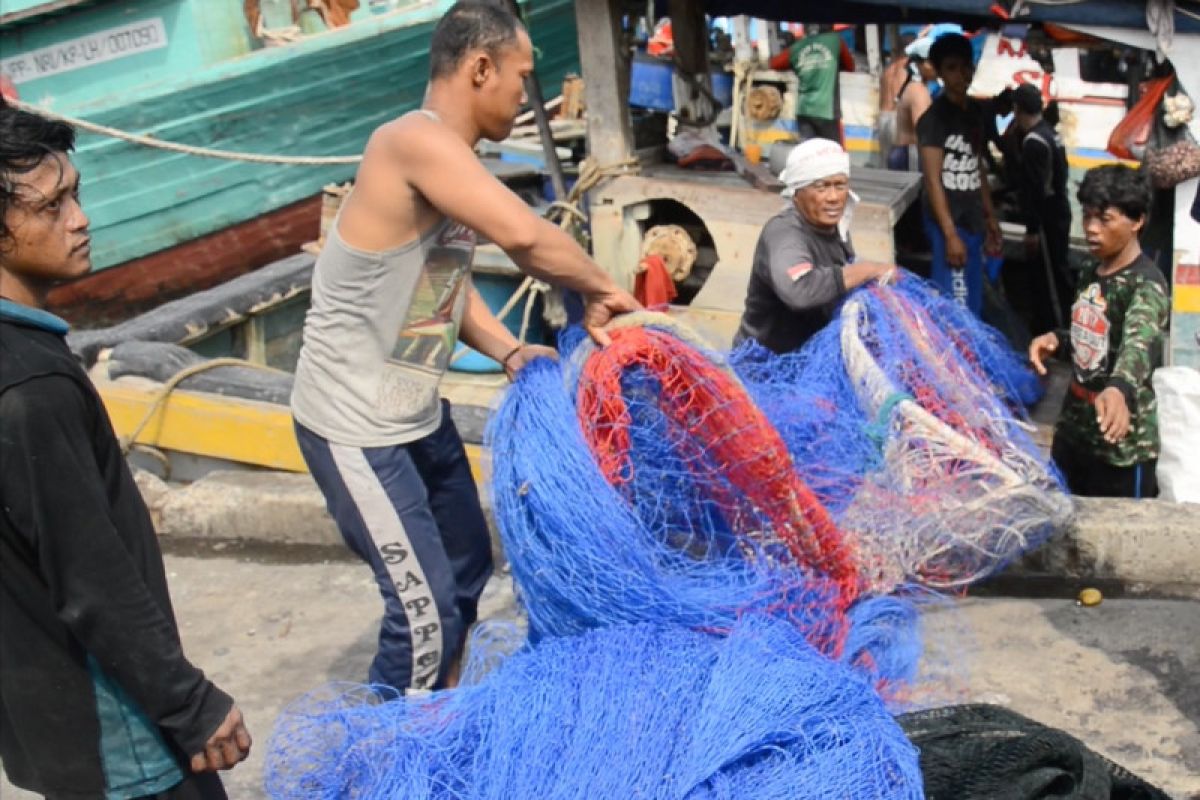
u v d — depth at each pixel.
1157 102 6.24
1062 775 2.96
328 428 3.35
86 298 10.41
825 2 8.37
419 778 2.93
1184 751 3.57
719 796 2.74
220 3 9.72
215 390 6.36
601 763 2.82
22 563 2.21
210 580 4.97
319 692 4.08
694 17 7.97
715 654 3.14
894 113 12.73
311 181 10.51
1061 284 8.97
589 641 3.19
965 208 8.09
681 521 3.95
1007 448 4.48
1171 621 4.26
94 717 2.31
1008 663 4.04
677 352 3.48
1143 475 5.13
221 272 10.64
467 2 3.22
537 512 3.29
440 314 3.33
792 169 4.88
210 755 2.34
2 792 3.65
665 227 7.32
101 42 9.90
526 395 3.41
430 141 3.09
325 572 5.00
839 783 2.75
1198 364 6.48
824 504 4.43
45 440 2.12
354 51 10.04
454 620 3.51
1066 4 6.12
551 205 7.46
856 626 3.76
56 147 2.23
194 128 9.92
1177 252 6.38
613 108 7.33
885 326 4.67
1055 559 4.57
